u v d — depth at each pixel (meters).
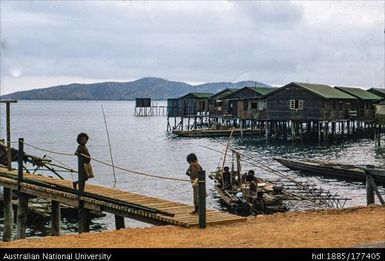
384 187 36.03
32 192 20.55
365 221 13.48
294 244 10.60
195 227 13.31
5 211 23.12
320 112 68.25
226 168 31.98
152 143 78.31
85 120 167.25
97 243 11.30
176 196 34.84
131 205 15.73
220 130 88.81
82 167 17.98
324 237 11.32
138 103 136.38
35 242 11.48
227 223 13.76
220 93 92.50
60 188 18.95
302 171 43.69
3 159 28.38
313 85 74.94
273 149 66.38
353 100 75.06
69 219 27.44
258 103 76.94
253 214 25.20
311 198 29.53
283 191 30.23
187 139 85.06
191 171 15.19
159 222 14.71
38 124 137.50
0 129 113.12
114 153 64.12
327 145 70.56
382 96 88.50
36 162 27.53
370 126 88.81
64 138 88.00
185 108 100.56
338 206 30.06
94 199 17.39
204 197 13.24
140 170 48.91
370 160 53.97
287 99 71.75
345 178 39.47
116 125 136.62
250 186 26.81
